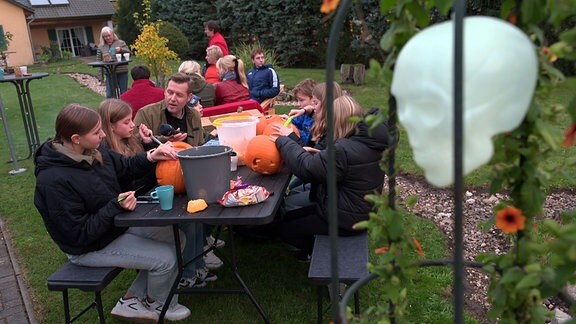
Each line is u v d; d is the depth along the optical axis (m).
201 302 3.14
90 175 2.61
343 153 2.73
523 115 1.06
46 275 3.54
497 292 1.43
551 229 1.19
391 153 1.43
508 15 1.27
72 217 2.53
